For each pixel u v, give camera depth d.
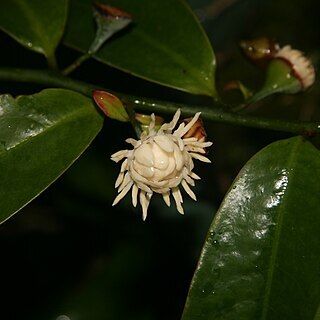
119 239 0.37
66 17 0.27
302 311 0.23
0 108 0.24
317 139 0.37
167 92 0.36
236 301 0.23
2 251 0.37
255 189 0.23
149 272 0.36
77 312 0.35
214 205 0.38
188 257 0.37
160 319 0.36
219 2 0.39
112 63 0.27
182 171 0.23
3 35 0.34
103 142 0.35
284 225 0.23
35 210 0.37
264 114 0.39
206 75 0.27
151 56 0.27
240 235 0.23
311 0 0.39
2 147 0.23
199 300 0.23
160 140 0.23
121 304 0.36
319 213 0.23
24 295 0.37
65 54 0.34
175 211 0.37
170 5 0.28
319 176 0.23
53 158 0.23
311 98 0.39
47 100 0.24
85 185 0.35
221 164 0.39
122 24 0.26
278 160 0.24
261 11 0.40
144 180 0.23
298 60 0.26
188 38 0.27
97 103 0.23
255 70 0.39
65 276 0.37
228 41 0.39
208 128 0.39
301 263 0.23
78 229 0.37
